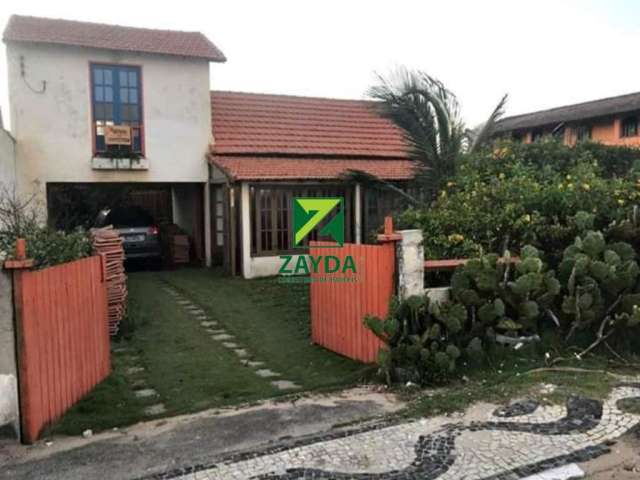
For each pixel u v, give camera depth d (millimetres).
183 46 14289
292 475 3830
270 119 15898
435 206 8625
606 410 4859
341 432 4555
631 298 6344
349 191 13656
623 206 7453
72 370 5316
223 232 13844
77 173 13258
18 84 12594
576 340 6590
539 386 5453
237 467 3967
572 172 8883
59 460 4160
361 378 6070
